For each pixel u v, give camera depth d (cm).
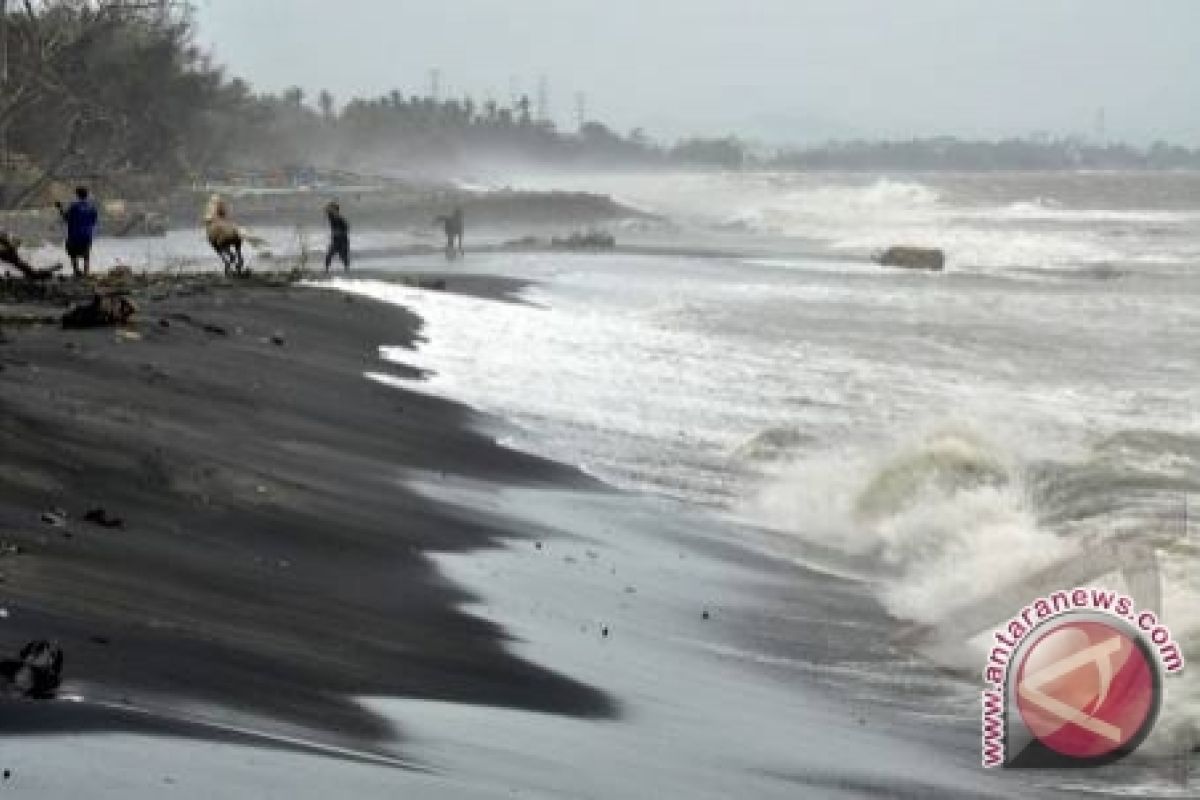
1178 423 2536
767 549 1798
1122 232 10775
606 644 1307
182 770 762
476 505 1828
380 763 848
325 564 1405
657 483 2119
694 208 14412
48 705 828
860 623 1480
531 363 3136
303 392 2350
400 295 4134
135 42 10469
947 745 1131
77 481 1480
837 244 8831
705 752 1023
